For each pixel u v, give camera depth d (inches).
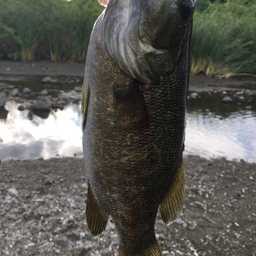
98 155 10.0
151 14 7.8
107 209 10.9
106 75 9.2
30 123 37.5
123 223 10.9
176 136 9.8
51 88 58.1
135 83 8.9
